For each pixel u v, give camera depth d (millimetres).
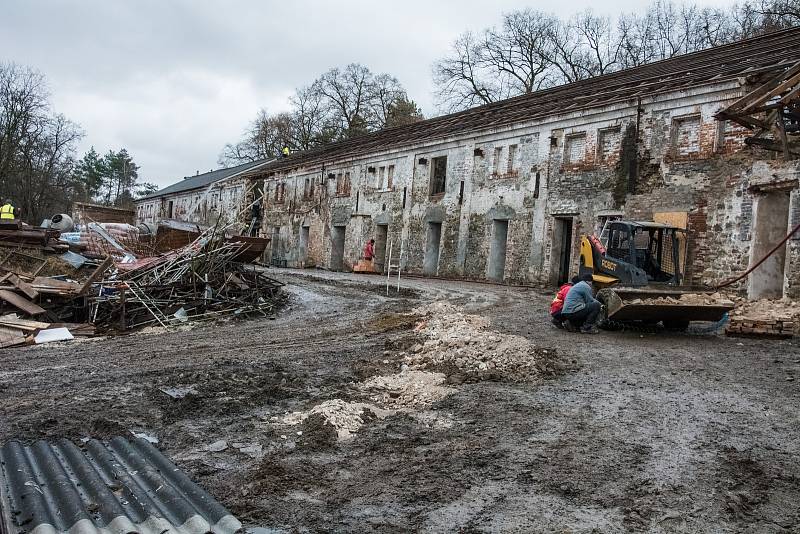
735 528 4457
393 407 7418
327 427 6477
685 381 8430
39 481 4551
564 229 22734
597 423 6695
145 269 16938
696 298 12008
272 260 43125
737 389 7984
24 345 12312
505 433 6398
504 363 9102
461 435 6371
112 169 99938
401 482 5219
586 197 21062
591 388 8102
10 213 25500
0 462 5020
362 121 58344
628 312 11875
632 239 13156
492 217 25344
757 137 11336
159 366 9758
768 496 4941
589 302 12227
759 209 15750
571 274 21516
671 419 6805
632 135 19500
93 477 4609
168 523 3924
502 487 5121
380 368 9367
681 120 18297
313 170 39656
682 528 4449
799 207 14586
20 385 8445
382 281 25156
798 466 5516
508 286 23203
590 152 21094
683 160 17906
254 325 15148
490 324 13281
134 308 15211
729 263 16375
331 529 4398
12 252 20297
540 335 11977
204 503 4430
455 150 27766
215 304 16438
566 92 26422
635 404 7363
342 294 20750
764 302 13977
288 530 4371
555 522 4527
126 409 7188
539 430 6484
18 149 50312
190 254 17781
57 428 6422
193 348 11680
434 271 29375
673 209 18031
